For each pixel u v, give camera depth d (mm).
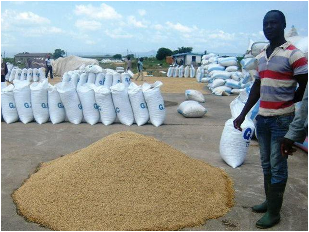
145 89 7059
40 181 3719
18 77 19562
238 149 4652
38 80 20062
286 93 2959
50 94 7156
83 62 21516
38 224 3098
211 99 11727
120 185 3314
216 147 5680
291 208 3451
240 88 13000
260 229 3061
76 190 3330
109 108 7035
